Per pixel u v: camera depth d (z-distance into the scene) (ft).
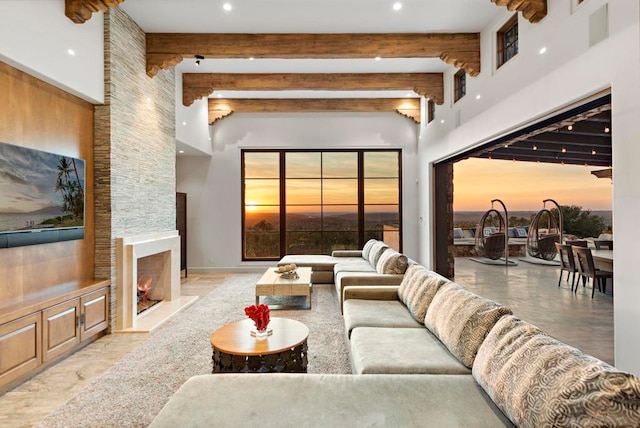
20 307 9.00
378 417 5.00
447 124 19.80
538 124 12.74
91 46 12.07
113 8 13.03
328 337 12.16
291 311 15.28
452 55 15.78
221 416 5.01
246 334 8.80
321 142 26.13
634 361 7.92
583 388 3.88
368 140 26.17
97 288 11.93
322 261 20.77
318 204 26.94
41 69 9.98
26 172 9.57
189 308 16.08
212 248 26.00
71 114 11.70
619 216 8.29
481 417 5.01
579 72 9.66
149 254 14.48
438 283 9.45
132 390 8.70
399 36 15.75
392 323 9.44
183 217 23.73
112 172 12.84
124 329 12.89
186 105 20.66
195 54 15.52
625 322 8.14
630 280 8.03
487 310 6.78
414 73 20.43
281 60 18.76
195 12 13.88
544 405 4.10
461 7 13.74
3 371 8.34
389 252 15.88
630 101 8.02
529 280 23.00
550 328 13.32
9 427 7.23
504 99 13.70
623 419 3.59
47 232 10.31
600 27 8.89
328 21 14.69
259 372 7.73
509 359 5.16
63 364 10.20
